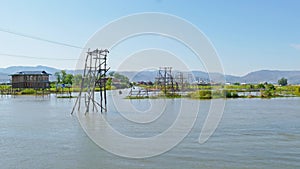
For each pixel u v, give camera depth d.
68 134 8.08
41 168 4.98
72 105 19.11
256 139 7.29
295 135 7.77
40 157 5.66
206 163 5.20
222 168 4.90
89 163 5.25
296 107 16.33
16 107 17.73
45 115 13.02
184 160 5.41
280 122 10.23
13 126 9.62
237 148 6.32
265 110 14.62
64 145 6.70
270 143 6.80
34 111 15.03
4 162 5.34
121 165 5.13
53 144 6.81
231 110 14.71
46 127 9.38
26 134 8.09
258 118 11.42
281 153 5.86
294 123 9.98
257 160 5.37
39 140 7.27
